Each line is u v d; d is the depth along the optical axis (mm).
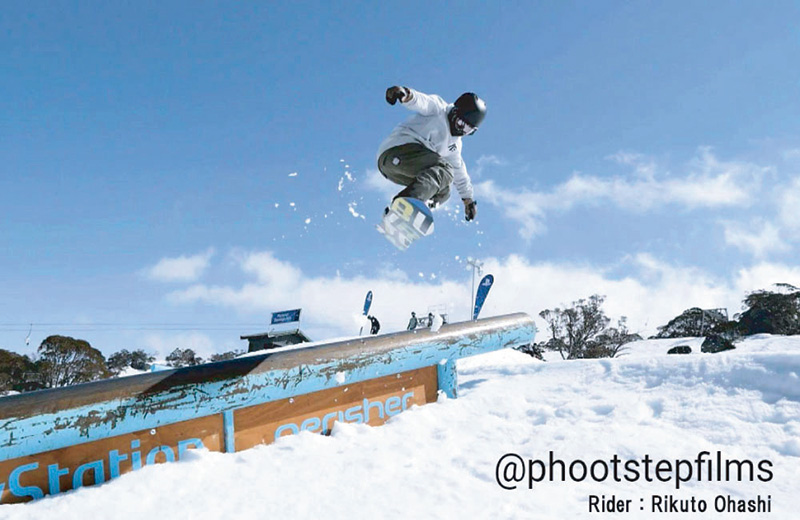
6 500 2279
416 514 1891
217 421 2920
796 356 2857
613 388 3385
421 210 2922
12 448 2240
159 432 2727
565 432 2730
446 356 3969
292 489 2227
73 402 2426
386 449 2748
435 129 3287
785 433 2428
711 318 32312
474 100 3299
